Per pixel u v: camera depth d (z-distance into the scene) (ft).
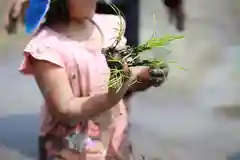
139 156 10.27
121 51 7.61
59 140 8.51
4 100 15.01
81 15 8.40
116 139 8.79
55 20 8.43
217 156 15.14
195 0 24.85
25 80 14.51
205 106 18.51
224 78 21.27
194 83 19.99
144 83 7.75
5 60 16.76
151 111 16.02
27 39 8.82
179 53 20.47
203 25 24.40
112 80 7.39
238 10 26.81
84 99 7.77
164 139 14.66
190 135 15.88
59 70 7.94
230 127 16.89
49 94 7.90
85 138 8.43
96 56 8.05
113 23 8.84
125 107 9.08
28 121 13.48
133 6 11.13
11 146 12.75
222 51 23.17
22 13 8.96
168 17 13.08
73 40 8.23
